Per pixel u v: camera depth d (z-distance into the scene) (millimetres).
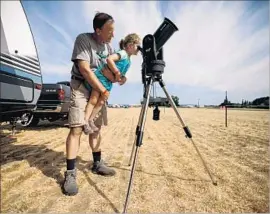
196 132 6793
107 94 2467
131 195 2305
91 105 2525
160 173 2959
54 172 3027
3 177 2809
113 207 2072
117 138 5879
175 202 2152
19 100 3111
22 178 2791
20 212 1979
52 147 4629
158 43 2361
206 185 2539
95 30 2559
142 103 2609
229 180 2676
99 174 2912
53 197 2275
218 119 11969
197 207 2055
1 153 4047
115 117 14961
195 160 3570
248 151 4148
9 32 2912
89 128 2496
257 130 7008
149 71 2346
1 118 3240
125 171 3053
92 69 2613
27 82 3289
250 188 2439
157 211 1989
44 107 7020
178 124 9352
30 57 3367
